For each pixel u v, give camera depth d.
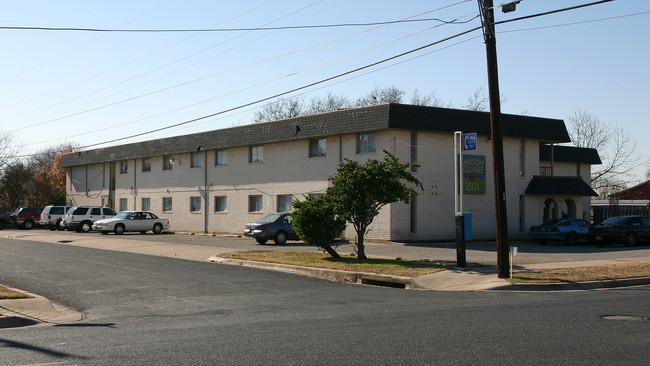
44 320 11.37
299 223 21.34
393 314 11.24
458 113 31.94
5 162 62.47
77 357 7.65
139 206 48.59
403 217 30.73
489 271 18.02
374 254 24.27
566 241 30.72
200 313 11.95
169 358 7.54
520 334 9.00
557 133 35.75
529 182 35.34
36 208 49.69
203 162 42.44
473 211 32.81
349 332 9.30
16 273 18.11
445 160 32.03
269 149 37.22
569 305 12.28
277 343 8.46
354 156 31.86
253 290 15.25
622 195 60.50
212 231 41.31
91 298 13.96
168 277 17.50
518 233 34.66
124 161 50.72
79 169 56.50
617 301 12.93
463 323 10.03
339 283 16.86
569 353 7.71
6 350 8.16
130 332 9.68
